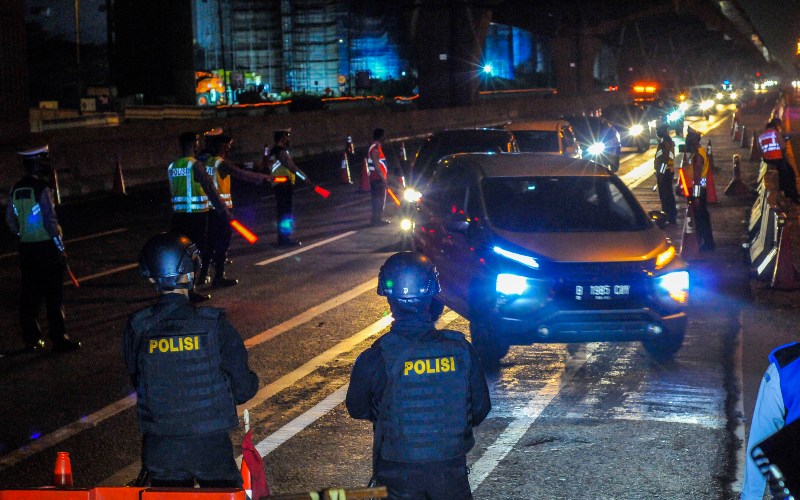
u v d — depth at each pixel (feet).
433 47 192.65
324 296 39.32
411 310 11.51
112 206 73.20
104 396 26.08
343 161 90.48
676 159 91.81
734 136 130.82
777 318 34.83
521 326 27.04
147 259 12.51
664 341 27.55
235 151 109.09
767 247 43.91
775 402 10.00
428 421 11.15
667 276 27.63
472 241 29.45
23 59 103.55
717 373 27.63
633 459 20.72
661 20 427.33
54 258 30.66
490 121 190.80
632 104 130.11
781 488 9.30
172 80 209.46
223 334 12.43
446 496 11.23
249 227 60.70
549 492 18.94
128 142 91.20
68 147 82.79
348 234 57.00
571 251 27.66
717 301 37.96
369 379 11.30
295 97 226.79
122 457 21.31
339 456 21.11
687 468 20.16
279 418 23.88
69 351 31.09
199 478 12.37
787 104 159.84
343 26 297.33
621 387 26.37
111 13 213.87
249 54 296.30
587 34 298.35
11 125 102.68
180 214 38.17
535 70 400.06
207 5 291.17
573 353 30.35
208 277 42.34
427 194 35.40
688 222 47.73
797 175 78.28
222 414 12.37
